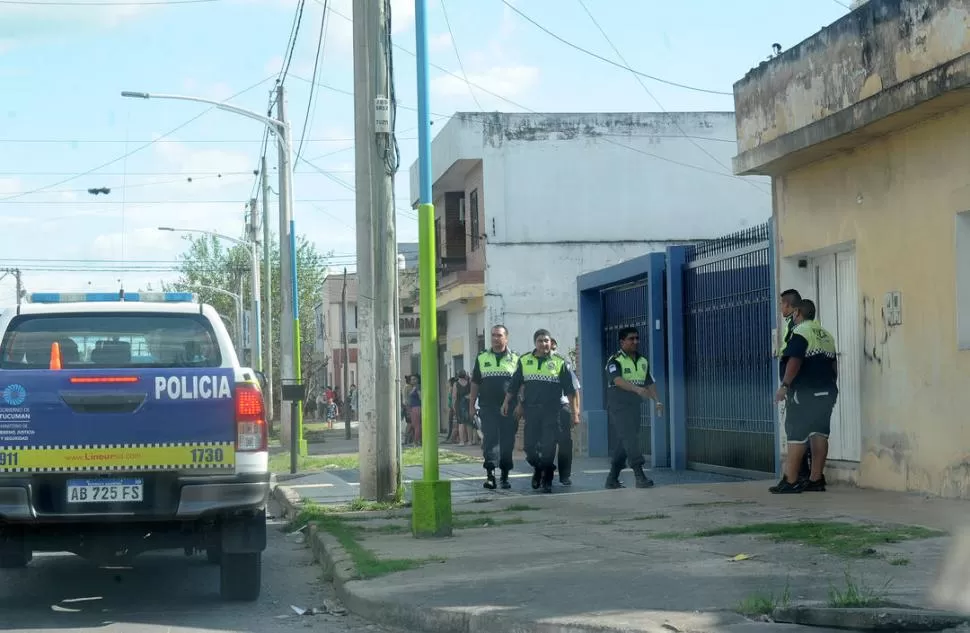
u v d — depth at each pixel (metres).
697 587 7.62
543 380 15.77
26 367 8.71
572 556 9.41
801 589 7.33
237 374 8.24
